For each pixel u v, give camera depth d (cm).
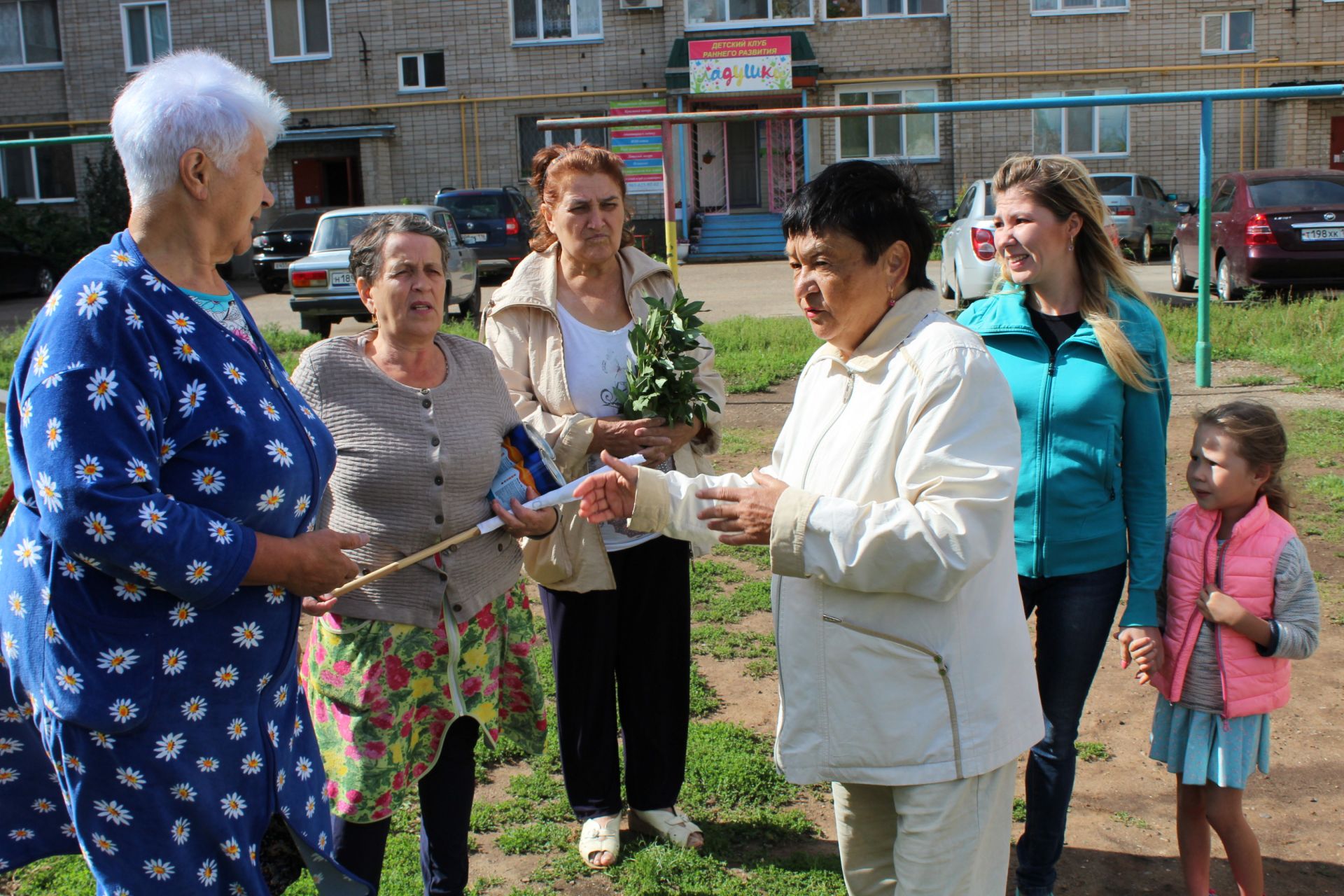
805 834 336
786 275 2069
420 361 277
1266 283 1325
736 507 216
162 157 201
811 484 226
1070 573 277
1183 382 934
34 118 2764
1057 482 274
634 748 333
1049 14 2461
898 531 199
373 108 2625
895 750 213
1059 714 281
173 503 191
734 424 845
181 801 200
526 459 292
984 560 202
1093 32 2459
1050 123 2519
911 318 219
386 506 265
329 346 272
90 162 2683
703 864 319
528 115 2605
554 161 333
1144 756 378
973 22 2475
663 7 2523
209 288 213
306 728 230
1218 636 279
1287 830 333
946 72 2520
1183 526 288
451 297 1520
